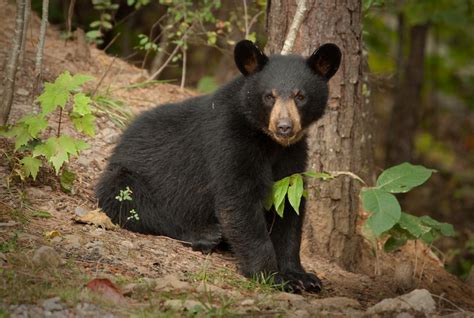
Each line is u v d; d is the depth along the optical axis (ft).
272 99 33.40
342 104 40.14
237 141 33.88
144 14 67.00
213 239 36.29
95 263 30.50
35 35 52.85
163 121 37.88
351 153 40.75
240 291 31.19
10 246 29.55
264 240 34.04
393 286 39.40
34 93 38.55
